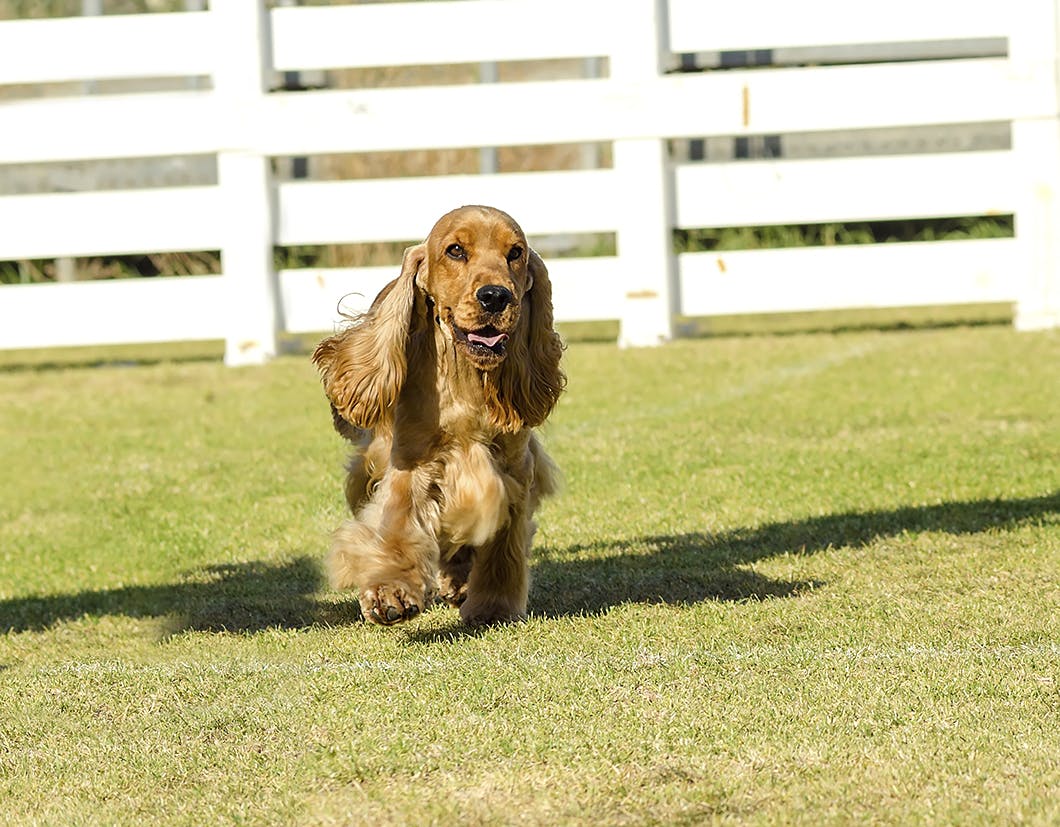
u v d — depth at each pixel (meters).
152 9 25.69
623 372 17.12
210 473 12.95
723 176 18.86
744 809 4.80
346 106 18.78
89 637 8.02
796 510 10.30
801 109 18.67
